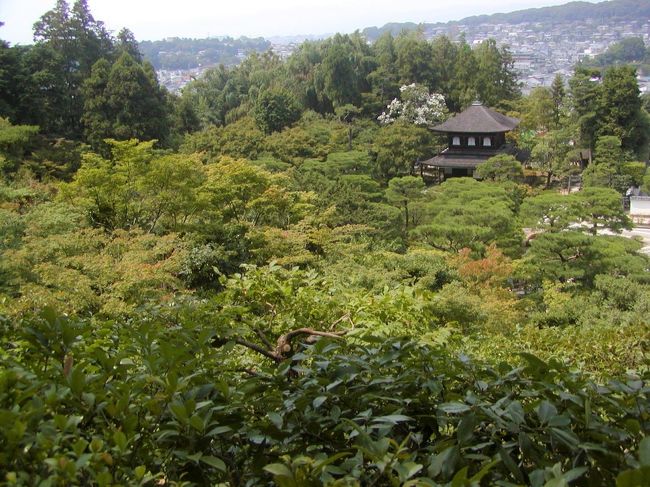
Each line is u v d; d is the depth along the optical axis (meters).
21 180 20.67
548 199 23.20
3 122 25.81
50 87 33.69
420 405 1.87
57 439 1.34
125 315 8.38
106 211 15.98
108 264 10.41
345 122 52.03
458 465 1.49
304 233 16.44
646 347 4.70
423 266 15.02
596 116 42.09
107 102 34.16
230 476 1.63
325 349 2.04
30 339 1.93
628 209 36.09
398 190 26.92
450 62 59.78
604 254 19.34
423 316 3.87
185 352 2.06
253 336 3.57
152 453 1.60
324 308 3.74
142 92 34.50
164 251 12.00
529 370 1.87
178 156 16.59
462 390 1.96
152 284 10.41
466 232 20.75
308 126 44.22
